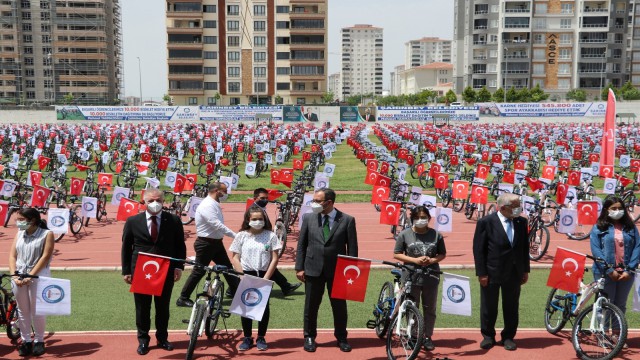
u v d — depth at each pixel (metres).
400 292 7.68
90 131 50.88
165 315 7.85
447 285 7.57
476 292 10.77
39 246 7.61
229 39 107.69
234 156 32.59
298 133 48.84
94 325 8.86
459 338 8.38
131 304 9.94
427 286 7.75
